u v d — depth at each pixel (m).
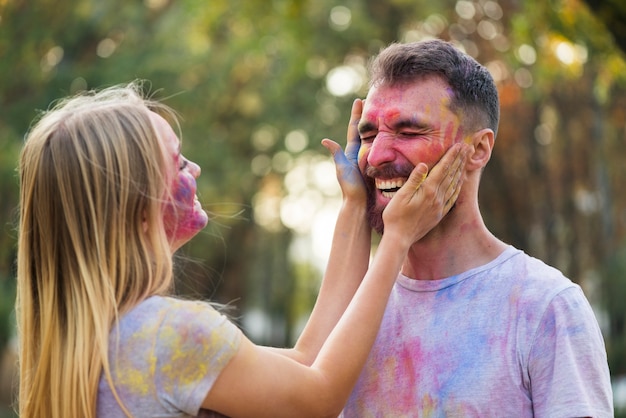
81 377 2.70
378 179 3.07
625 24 5.77
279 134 23.47
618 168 18.06
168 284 2.84
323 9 18.45
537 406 2.73
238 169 23.09
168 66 21.48
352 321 2.86
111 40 22.02
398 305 3.04
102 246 2.78
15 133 19.73
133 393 2.67
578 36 7.71
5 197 18.33
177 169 3.00
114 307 2.72
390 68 3.01
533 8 7.96
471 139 3.00
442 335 2.90
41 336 2.84
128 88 3.13
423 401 2.88
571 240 19.03
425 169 2.91
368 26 19.02
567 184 18.59
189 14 19.14
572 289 2.79
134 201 2.83
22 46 19.80
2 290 17.45
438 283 2.97
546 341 2.74
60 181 2.81
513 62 14.70
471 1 16.08
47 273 2.85
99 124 2.84
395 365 2.97
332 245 3.21
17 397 3.49
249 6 16.72
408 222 2.93
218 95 22.75
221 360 2.70
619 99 16.14
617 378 18.11
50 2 20.05
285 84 21.31
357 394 3.04
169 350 2.68
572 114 17.05
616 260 18.55
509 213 19.25
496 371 2.78
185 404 2.68
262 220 27.30
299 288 37.06
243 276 27.44
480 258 2.99
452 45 3.04
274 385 2.73
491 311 2.85
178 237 3.06
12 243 17.66
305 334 3.13
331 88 22.50
